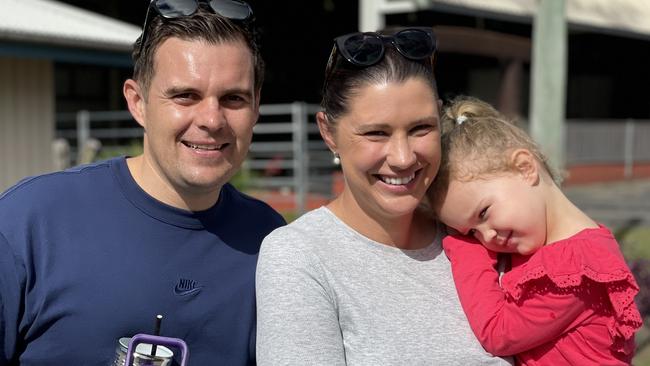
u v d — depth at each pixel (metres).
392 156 2.01
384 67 2.00
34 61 9.45
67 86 14.01
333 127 2.11
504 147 2.23
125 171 2.21
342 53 2.02
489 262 2.22
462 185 2.23
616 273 1.98
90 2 15.71
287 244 2.07
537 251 2.18
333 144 2.16
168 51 2.08
